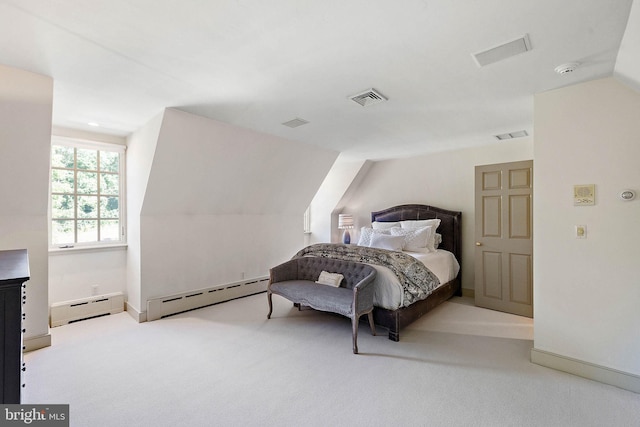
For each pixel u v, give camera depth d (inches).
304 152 179.9
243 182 167.6
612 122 85.9
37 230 107.3
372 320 118.3
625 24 62.8
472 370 93.7
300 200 211.6
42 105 92.5
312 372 91.9
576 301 91.3
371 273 120.0
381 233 184.7
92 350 105.5
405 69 84.2
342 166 237.6
